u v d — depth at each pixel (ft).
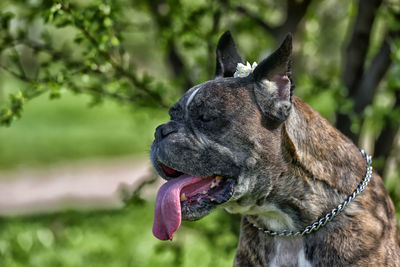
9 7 26.86
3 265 33.40
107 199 54.34
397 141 28.25
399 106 26.71
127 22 28.09
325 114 28.50
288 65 18.40
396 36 25.88
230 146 18.39
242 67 19.45
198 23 27.66
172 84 28.22
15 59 25.20
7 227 42.22
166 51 29.30
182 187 18.42
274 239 19.67
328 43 38.14
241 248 20.53
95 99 26.43
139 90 26.66
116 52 25.66
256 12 31.35
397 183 28.07
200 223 28.14
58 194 56.95
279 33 28.63
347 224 18.80
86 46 24.94
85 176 63.67
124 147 75.20
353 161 19.58
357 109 26.50
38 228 40.50
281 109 18.47
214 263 31.91
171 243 29.55
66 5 23.18
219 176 18.93
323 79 28.81
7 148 72.74
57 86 24.02
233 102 18.45
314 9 30.53
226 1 27.45
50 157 70.59
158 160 18.58
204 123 18.45
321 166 18.98
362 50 26.58
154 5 28.25
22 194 57.36
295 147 18.74
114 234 38.58
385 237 19.24
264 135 18.51
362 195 19.27
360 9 26.13
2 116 23.84
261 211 19.29
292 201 18.92
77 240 37.78
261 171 18.61
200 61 28.04
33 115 92.48
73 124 87.20
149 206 42.06
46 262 34.14
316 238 18.97
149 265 33.30
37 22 26.17
